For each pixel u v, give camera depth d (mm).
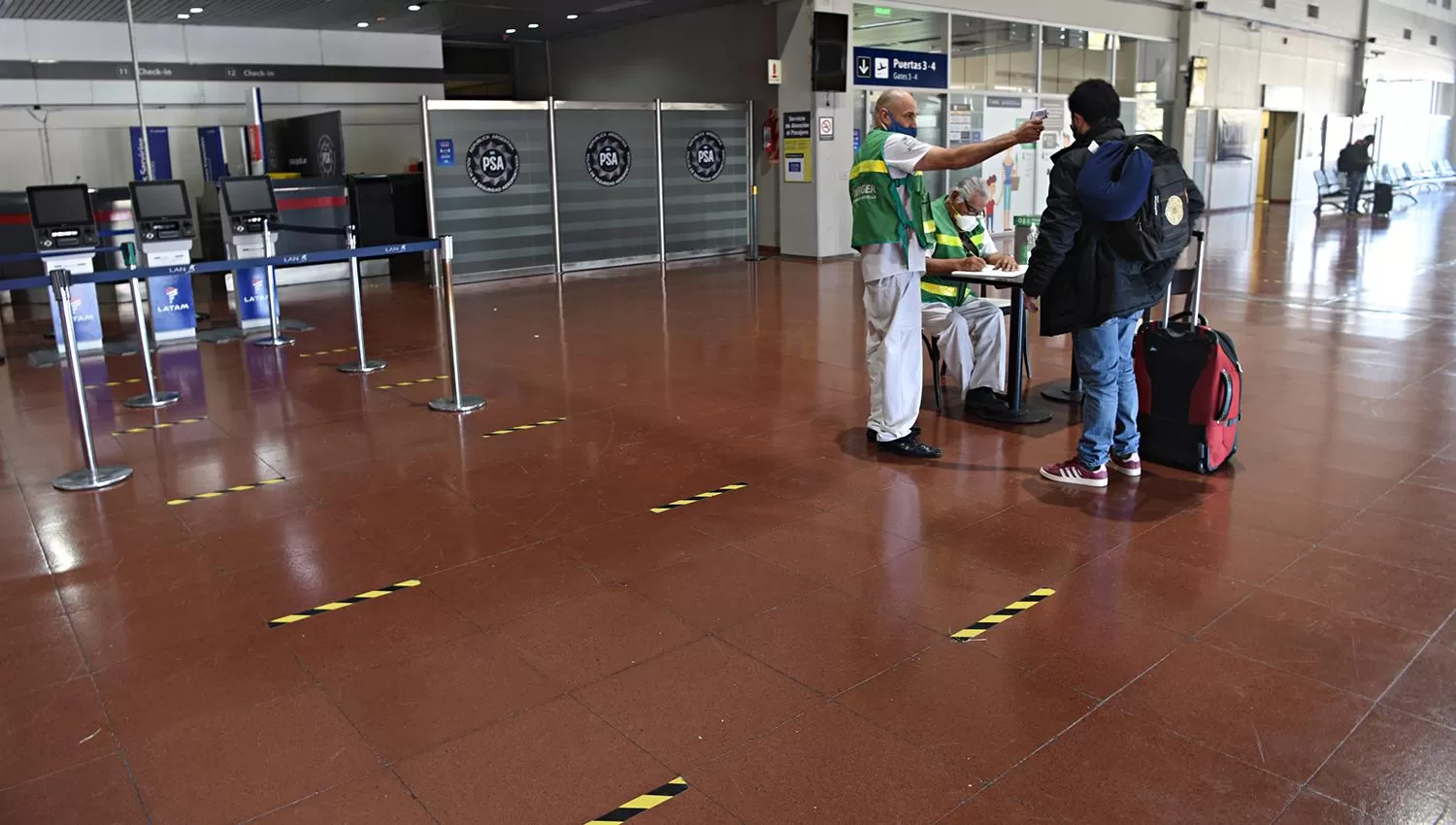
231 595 3520
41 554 3926
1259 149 22938
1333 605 3254
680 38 15703
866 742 2562
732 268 12945
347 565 3764
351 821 2297
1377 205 19000
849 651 3029
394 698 2820
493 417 5863
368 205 12820
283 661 3041
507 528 4105
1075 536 3877
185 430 5723
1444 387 5992
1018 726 2621
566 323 9086
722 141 13969
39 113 13648
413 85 16500
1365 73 24609
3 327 9633
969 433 5324
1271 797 2316
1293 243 14547
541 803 2350
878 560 3695
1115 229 3973
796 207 13531
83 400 4699
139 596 3527
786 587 3482
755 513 4203
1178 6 18547
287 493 4598
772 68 13195
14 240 11203
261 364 7582
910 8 13766
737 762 2492
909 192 4668
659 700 2785
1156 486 4410
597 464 4934
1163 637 3072
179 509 4418
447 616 3318
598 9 14727
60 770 2521
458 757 2535
